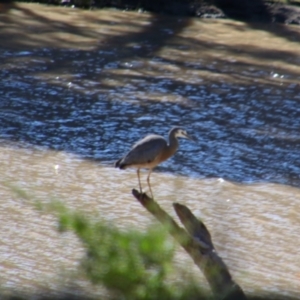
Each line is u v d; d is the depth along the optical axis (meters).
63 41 26.98
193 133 19.08
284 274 11.53
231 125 19.89
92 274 4.25
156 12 32.03
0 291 10.15
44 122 19.16
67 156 16.97
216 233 13.13
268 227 13.65
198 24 30.70
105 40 27.55
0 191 14.45
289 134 19.44
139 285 4.24
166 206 14.34
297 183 16.19
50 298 9.75
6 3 31.45
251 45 28.27
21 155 16.77
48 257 11.65
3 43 26.02
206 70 24.89
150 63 25.20
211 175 16.36
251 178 16.36
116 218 13.48
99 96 21.59
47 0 32.09
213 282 7.59
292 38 29.50
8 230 12.66
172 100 21.72
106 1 32.31
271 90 23.20
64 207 4.37
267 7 31.91
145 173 16.19
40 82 22.36
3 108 19.88
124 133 18.84
